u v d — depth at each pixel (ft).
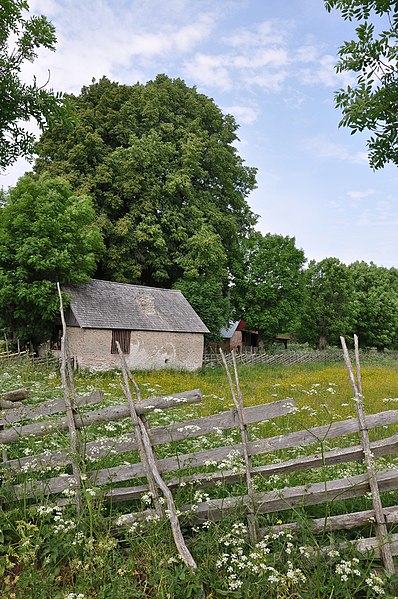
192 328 88.58
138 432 13.78
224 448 14.10
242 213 126.52
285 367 98.68
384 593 10.86
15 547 12.75
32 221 72.13
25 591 11.14
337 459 13.32
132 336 78.84
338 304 145.18
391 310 170.19
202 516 13.46
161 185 103.91
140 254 100.42
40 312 71.92
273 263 117.80
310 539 12.54
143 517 12.92
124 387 14.69
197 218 105.50
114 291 83.97
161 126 110.11
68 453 13.96
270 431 24.73
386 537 12.32
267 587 11.23
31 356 64.90
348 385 54.75
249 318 118.73
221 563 11.73
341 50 15.84
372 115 15.38
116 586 10.86
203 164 116.16
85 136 98.58
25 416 15.05
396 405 38.73
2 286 70.74
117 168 98.89
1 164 19.63
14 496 14.02
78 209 76.48
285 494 13.23
